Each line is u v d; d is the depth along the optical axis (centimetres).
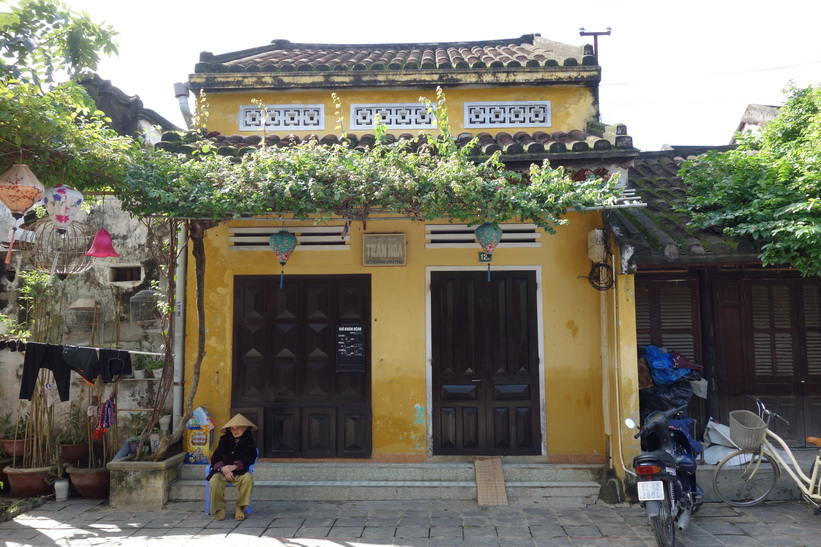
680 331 755
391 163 596
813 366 751
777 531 564
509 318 738
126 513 649
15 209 515
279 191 583
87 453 786
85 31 567
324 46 1080
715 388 738
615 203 610
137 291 869
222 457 636
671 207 762
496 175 612
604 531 575
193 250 705
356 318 745
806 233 606
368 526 595
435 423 729
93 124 569
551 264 738
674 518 513
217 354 746
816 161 658
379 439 730
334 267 750
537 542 549
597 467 695
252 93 815
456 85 795
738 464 652
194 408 739
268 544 551
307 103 813
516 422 727
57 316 841
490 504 649
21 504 671
